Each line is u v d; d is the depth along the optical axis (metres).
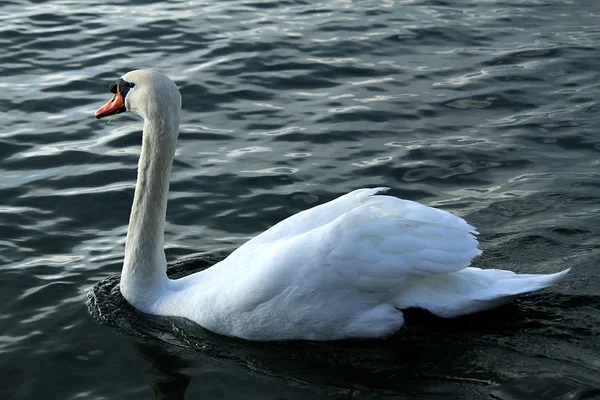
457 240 2.54
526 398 2.35
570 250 2.88
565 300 2.65
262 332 2.55
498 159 3.40
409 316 2.57
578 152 3.43
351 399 2.37
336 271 2.51
